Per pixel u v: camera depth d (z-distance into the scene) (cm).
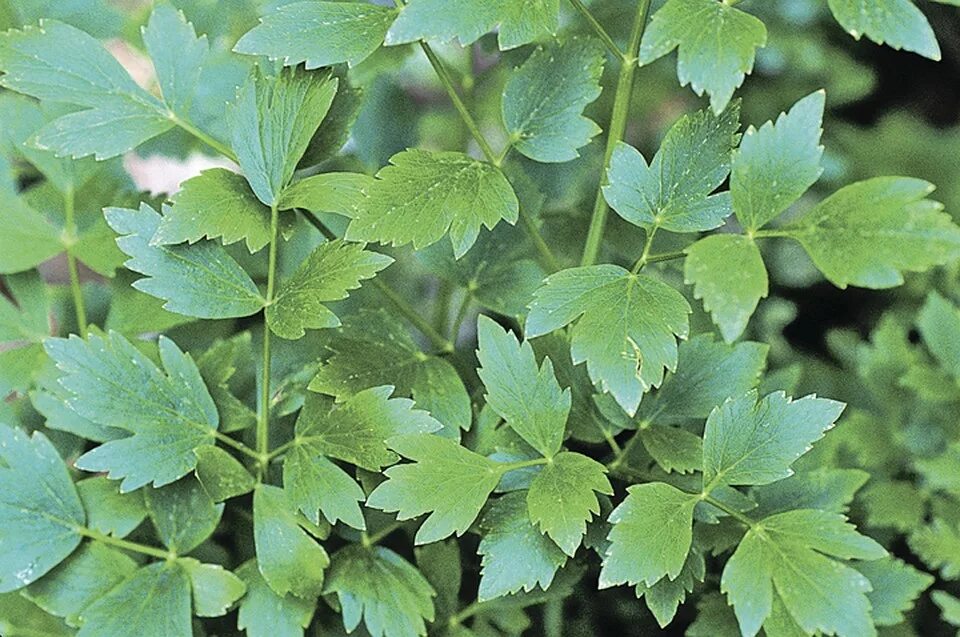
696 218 98
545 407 99
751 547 98
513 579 99
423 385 104
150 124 103
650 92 142
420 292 128
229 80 115
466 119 102
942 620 116
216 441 105
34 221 109
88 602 103
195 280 101
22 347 109
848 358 134
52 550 103
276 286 106
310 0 99
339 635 106
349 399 100
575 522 97
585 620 112
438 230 99
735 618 106
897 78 174
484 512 101
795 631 98
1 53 102
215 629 107
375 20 99
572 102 103
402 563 104
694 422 105
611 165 98
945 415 120
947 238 94
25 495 103
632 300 97
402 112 124
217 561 106
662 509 97
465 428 103
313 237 111
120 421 101
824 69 156
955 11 165
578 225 114
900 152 157
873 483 118
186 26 104
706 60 95
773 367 135
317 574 101
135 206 112
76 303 109
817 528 98
